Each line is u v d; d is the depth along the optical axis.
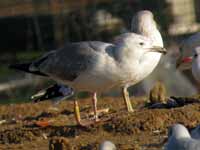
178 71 20.45
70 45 12.67
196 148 8.93
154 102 13.90
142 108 13.67
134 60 12.12
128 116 12.21
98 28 27.30
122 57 12.09
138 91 19.69
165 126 11.81
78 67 12.36
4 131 12.46
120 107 14.37
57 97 13.70
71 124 12.62
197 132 9.79
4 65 27.64
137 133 11.69
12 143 12.02
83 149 10.93
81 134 11.98
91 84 12.40
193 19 28.33
